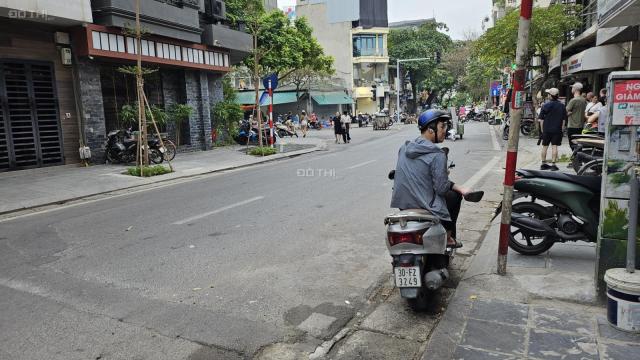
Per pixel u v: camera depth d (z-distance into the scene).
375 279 4.90
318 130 38.84
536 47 21.27
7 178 12.19
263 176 12.16
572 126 11.60
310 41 32.88
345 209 7.91
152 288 4.67
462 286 4.38
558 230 5.09
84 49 13.76
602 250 3.85
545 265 4.84
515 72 4.31
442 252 4.02
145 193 10.33
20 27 12.84
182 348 3.54
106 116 15.84
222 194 9.63
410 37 57.81
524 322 3.67
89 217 7.91
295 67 31.12
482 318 3.78
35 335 3.75
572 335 3.45
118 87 16.23
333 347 3.58
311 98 43.62
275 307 4.24
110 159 14.84
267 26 26.97
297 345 3.60
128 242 6.25
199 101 19.33
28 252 5.94
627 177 3.68
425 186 4.09
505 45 20.42
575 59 18.23
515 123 4.37
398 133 30.03
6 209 8.74
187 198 9.35
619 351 3.21
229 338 3.69
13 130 12.79
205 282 4.81
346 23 51.41
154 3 15.56
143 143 13.87
